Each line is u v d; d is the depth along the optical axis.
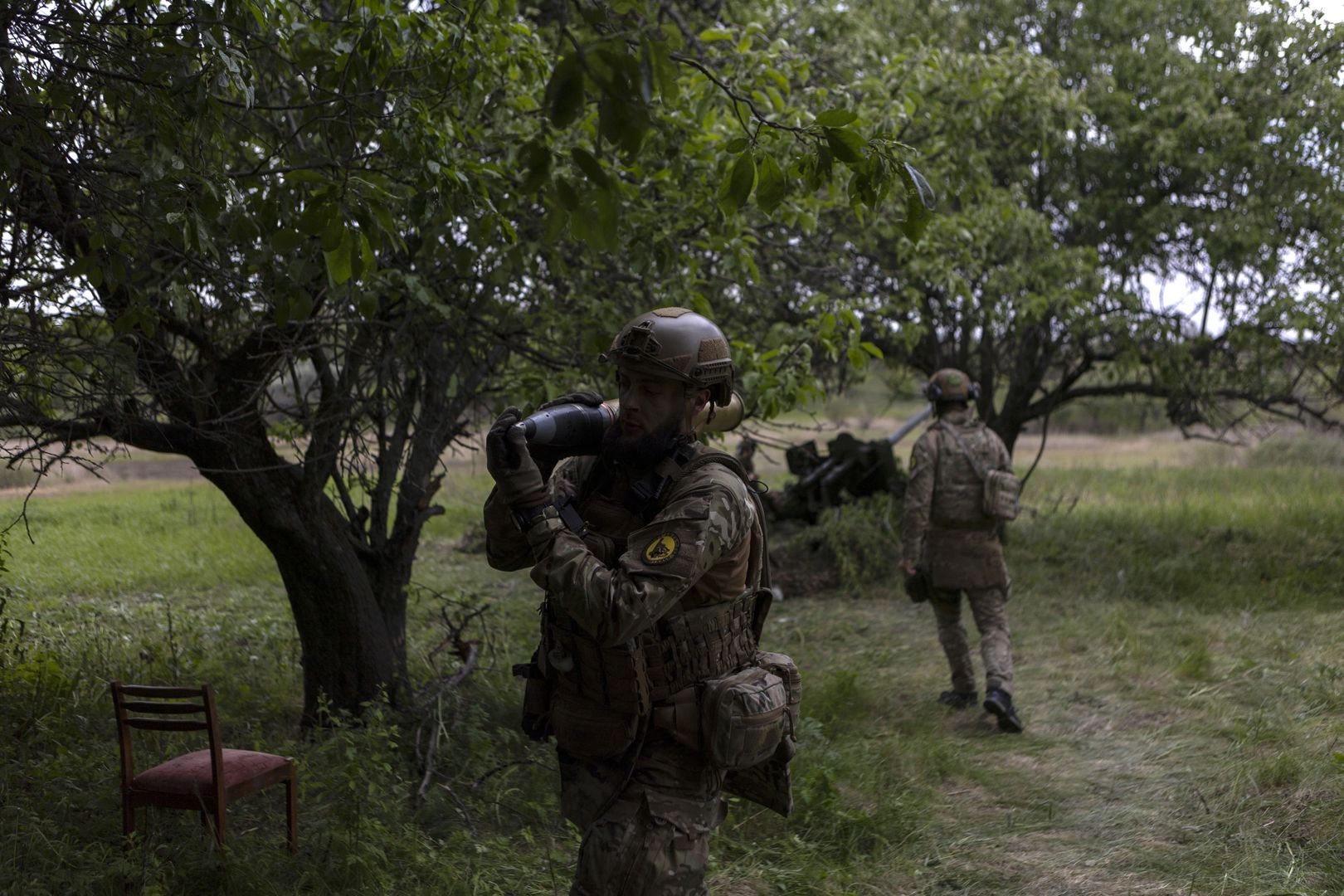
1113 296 9.69
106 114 4.16
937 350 10.51
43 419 3.93
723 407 2.56
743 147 2.67
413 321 4.88
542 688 2.57
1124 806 4.56
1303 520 11.50
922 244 7.28
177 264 3.99
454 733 4.88
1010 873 3.94
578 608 2.21
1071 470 17.67
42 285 3.81
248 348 4.60
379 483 5.33
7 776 4.11
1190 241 9.85
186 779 3.50
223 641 6.69
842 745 5.16
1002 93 8.16
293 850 3.71
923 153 7.03
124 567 9.23
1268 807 4.32
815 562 9.59
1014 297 9.16
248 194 3.92
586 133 4.82
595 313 4.85
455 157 4.05
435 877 3.62
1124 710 5.91
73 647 6.37
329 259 3.23
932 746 5.22
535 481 2.26
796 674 2.62
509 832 4.17
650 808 2.37
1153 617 7.99
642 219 4.79
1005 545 10.46
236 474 4.68
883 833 4.21
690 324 2.41
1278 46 9.48
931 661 7.16
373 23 3.84
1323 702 5.63
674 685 2.40
